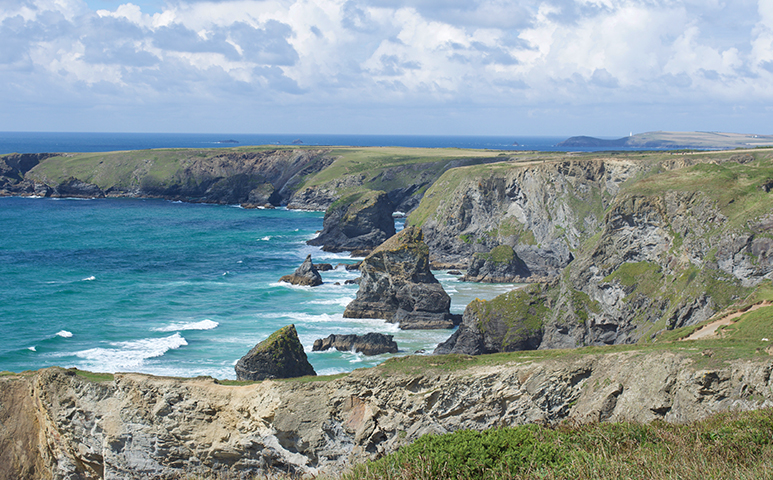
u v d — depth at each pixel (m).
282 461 28.58
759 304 44.78
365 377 28.77
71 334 58.91
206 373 49.69
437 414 28.30
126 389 29.89
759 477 12.73
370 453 28.23
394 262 68.88
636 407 25.72
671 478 13.21
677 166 99.25
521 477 14.73
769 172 62.38
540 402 27.64
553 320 60.59
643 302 58.47
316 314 69.62
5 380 32.47
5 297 72.50
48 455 31.27
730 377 24.27
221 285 82.75
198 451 29.23
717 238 54.91
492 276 90.56
